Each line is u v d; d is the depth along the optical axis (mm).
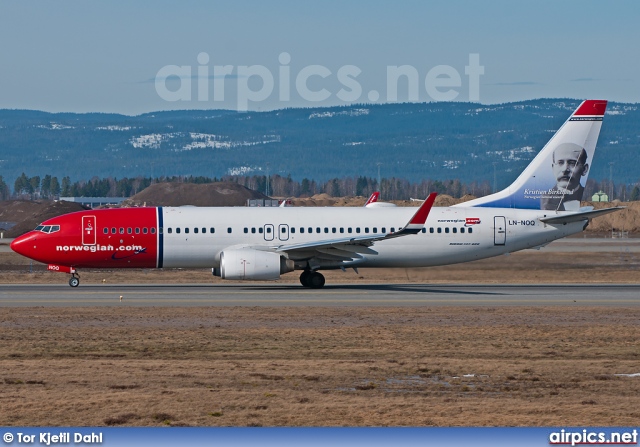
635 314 98875
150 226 125812
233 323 89875
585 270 164500
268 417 49938
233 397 54469
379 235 126938
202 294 117875
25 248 125062
